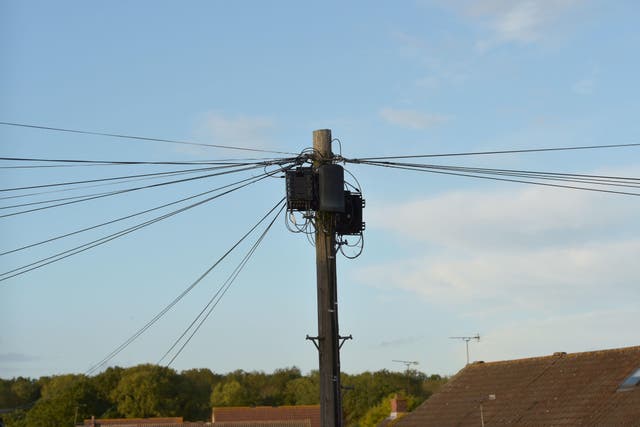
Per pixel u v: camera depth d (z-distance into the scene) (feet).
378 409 230.07
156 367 312.09
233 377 372.17
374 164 56.03
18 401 288.92
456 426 118.62
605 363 112.88
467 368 140.36
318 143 54.29
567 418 103.04
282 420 238.27
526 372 125.49
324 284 52.19
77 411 276.00
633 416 94.17
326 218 53.01
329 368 50.78
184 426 224.33
